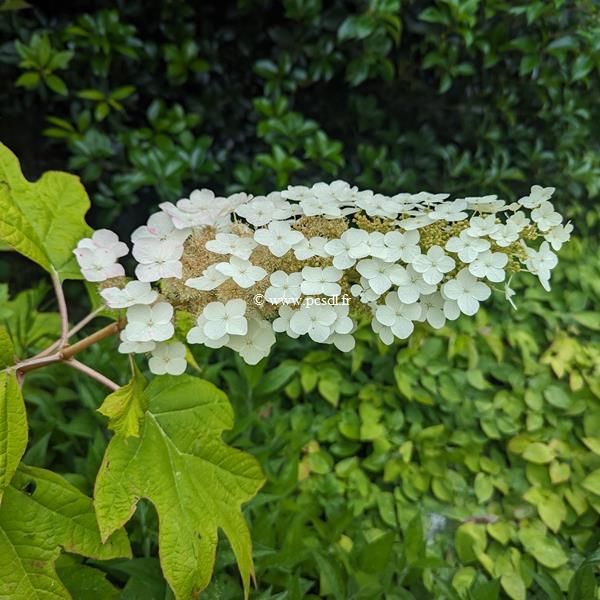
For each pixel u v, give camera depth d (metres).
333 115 1.10
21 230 0.42
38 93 1.04
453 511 0.76
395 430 0.82
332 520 0.68
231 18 1.06
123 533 0.43
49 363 0.42
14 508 0.41
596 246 1.12
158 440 0.44
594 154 1.08
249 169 1.04
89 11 1.04
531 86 1.04
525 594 0.67
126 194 1.03
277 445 0.74
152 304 0.39
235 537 0.44
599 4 0.97
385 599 0.62
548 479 0.78
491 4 0.94
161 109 1.05
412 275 0.38
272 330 0.39
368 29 0.91
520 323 0.97
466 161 1.04
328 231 0.40
